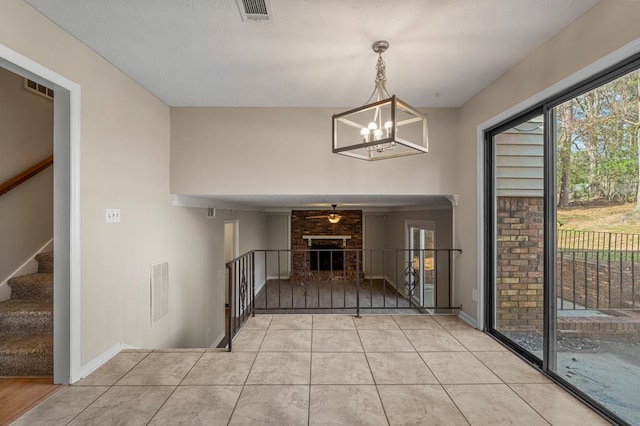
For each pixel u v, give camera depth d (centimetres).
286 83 288
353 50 231
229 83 287
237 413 182
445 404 190
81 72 218
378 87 225
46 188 318
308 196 375
